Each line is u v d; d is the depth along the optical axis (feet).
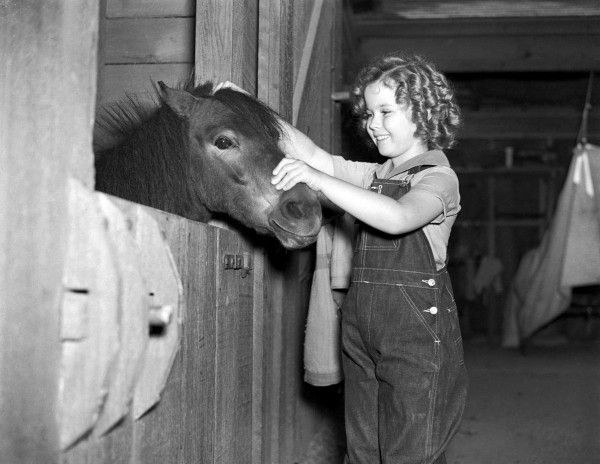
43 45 3.22
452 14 18.88
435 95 5.69
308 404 10.27
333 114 12.22
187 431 4.67
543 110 27.84
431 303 5.26
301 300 9.76
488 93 25.62
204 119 6.51
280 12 7.48
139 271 3.45
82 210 3.11
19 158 3.18
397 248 5.34
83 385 3.06
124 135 7.00
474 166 33.01
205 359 5.12
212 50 6.88
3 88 3.23
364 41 19.80
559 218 21.02
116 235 3.27
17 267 3.11
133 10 10.26
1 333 3.08
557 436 11.43
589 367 20.75
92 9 3.18
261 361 6.88
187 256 4.72
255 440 6.77
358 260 5.54
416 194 5.27
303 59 9.00
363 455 5.57
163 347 3.86
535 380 17.89
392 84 5.62
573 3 17.95
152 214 4.03
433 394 5.15
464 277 33.58
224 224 7.22
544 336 30.99
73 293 3.06
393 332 5.22
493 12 18.60
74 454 3.10
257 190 6.31
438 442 5.18
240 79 6.98
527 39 19.49
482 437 11.31
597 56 19.27
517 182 34.42
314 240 5.95
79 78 3.17
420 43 19.70
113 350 3.16
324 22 10.98
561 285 20.88
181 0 10.22
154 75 10.26
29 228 3.12
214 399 5.34
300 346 9.67
